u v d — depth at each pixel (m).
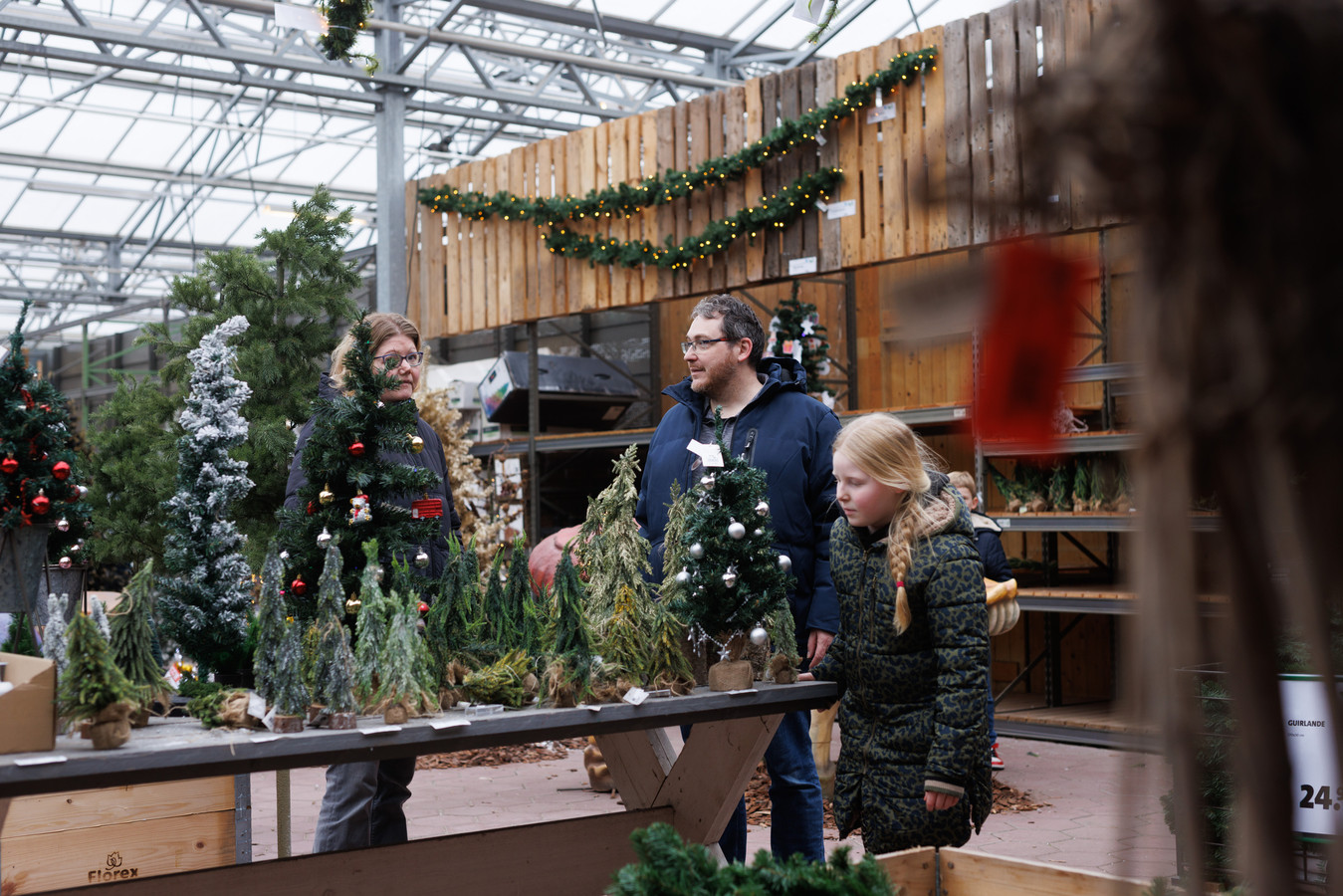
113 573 7.75
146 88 15.06
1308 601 0.38
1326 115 0.37
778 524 3.36
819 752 5.62
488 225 11.01
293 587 2.46
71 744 1.84
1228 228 0.38
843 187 8.40
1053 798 5.78
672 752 3.13
